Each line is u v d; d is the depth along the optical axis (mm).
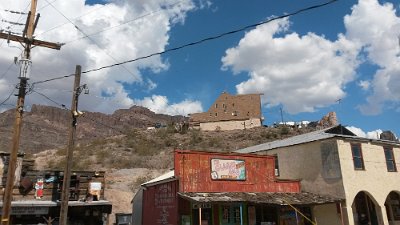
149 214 23109
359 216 25500
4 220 14461
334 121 92250
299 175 25047
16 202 17391
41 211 17734
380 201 24000
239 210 21297
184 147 74000
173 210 20250
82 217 19453
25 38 16578
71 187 19344
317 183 23797
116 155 62344
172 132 90875
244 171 22031
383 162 25344
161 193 21875
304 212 23453
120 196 34312
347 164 23047
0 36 16109
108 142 75625
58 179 19203
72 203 18406
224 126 100688
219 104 104188
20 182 18094
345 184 22391
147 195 23797
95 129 182250
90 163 55812
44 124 172750
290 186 23656
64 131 172250
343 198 22109
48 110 194750
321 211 23453
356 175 23234
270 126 96938
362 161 24047
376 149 25250
